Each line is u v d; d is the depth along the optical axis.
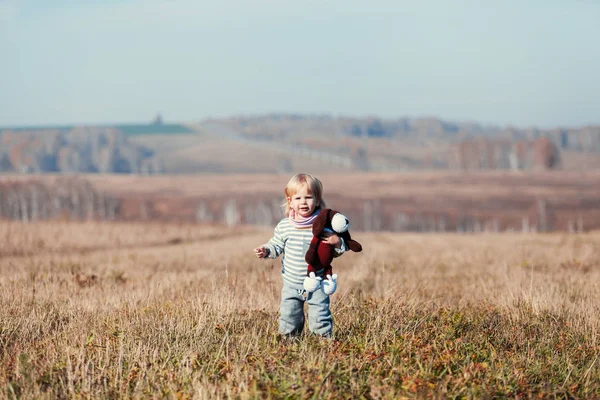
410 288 10.45
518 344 6.28
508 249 21.67
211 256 20.95
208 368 5.13
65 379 4.93
